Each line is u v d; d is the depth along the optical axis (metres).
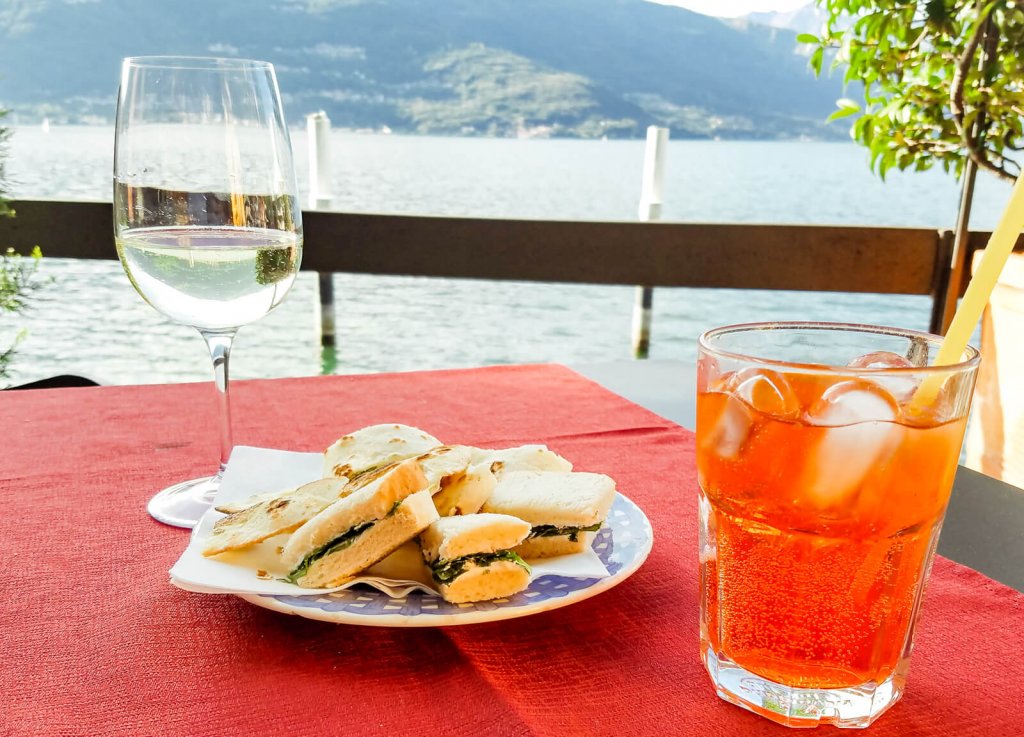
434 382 1.28
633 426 1.08
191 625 0.59
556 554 0.65
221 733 0.48
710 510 0.54
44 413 1.09
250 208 0.78
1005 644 0.59
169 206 0.76
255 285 0.80
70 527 0.76
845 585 0.49
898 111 2.42
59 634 0.58
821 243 2.62
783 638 0.50
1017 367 1.83
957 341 0.50
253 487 0.77
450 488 0.66
